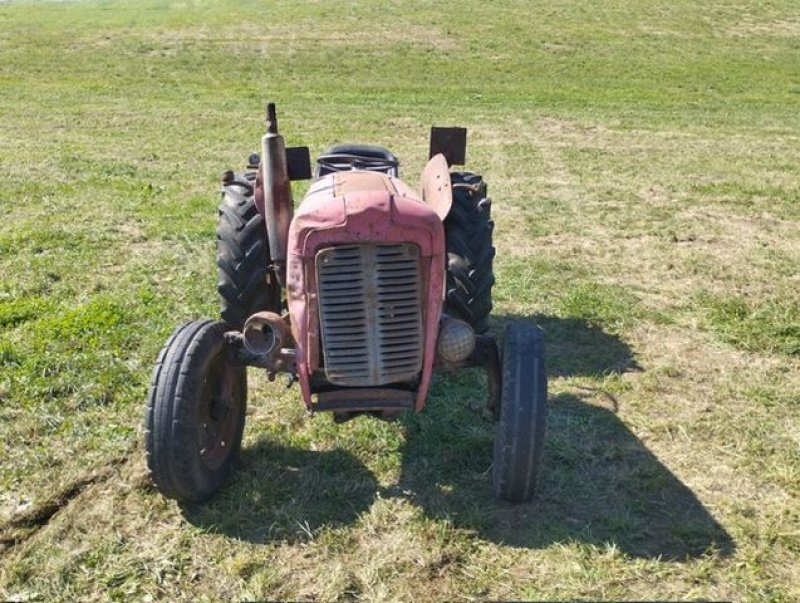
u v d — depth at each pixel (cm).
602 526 394
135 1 3859
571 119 1684
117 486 418
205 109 1733
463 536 384
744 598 350
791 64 2509
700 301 672
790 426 486
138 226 849
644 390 527
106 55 2538
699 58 2578
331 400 392
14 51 2573
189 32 2925
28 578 356
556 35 2872
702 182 1119
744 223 912
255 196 487
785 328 616
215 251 769
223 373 413
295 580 357
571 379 541
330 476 429
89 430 465
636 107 1867
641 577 361
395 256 377
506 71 2372
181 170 1146
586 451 455
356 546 377
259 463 439
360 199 376
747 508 409
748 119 1730
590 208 964
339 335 378
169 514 397
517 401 384
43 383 509
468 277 486
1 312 607
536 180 1117
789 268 756
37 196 965
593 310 650
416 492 418
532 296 680
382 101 1891
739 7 3338
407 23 3062
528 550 377
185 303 640
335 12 3319
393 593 350
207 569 363
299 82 2188
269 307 494
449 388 526
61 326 585
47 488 412
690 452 458
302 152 521
